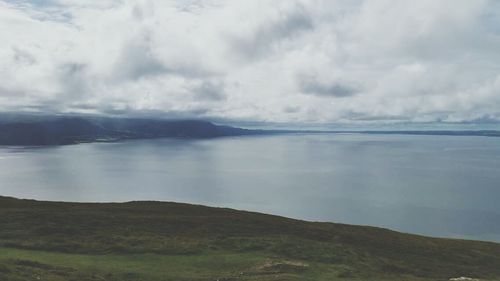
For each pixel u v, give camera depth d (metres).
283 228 63.03
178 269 40.31
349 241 60.06
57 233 50.75
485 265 57.59
